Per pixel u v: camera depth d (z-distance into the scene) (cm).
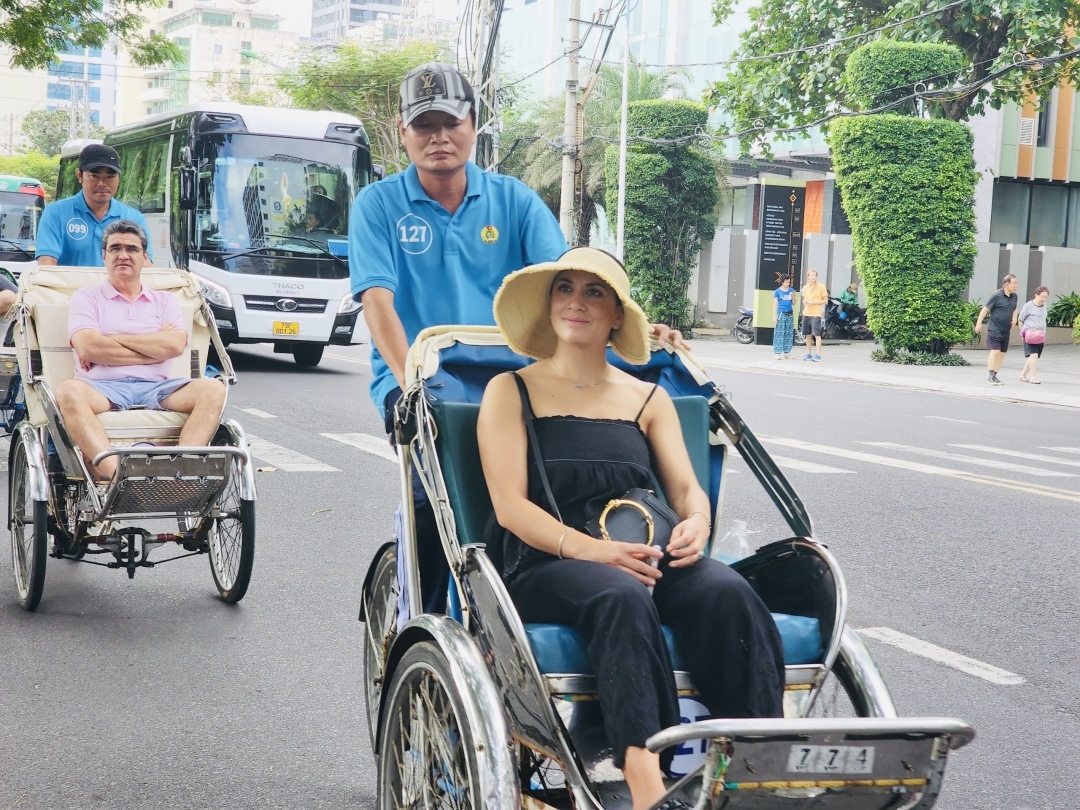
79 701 451
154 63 2473
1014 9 2434
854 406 1605
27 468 572
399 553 343
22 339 596
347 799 370
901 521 820
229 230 1709
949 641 550
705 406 338
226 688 468
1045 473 1065
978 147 3156
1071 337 3116
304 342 1783
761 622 276
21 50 2289
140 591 614
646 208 2975
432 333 335
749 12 2925
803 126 2686
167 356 613
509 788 251
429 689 288
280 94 6094
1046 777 402
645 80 3391
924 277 2338
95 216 734
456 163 373
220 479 552
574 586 272
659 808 245
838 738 233
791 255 2878
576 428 308
